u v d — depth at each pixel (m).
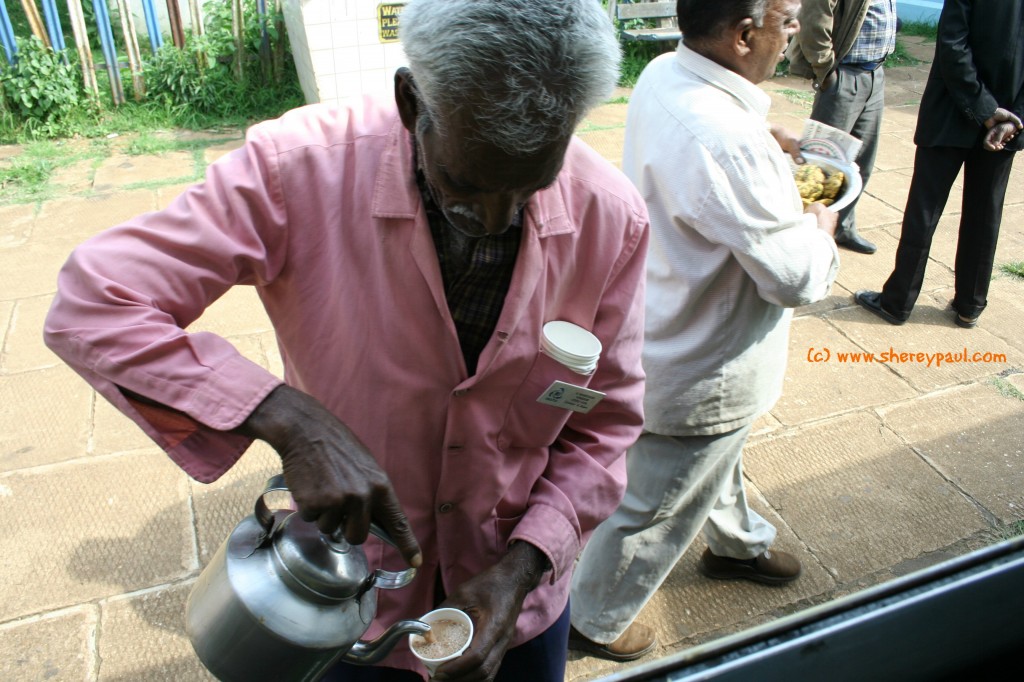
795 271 1.83
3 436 3.17
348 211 1.16
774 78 7.93
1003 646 0.77
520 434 1.36
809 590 2.82
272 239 1.16
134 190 5.05
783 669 0.73
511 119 0.91
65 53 5.80
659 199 1.92
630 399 1.45
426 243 1.14
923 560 2.94
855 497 3.20
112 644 2.44
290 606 1.11
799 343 4.12
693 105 1.82
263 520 1.19
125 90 6.18
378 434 1.29
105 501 2.91
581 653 2.56
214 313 4.02
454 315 1.24
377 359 1.23
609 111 6.64
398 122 1.16
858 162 4.75
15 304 3.92
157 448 3.17
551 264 1.23
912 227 4.05
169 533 2.82
